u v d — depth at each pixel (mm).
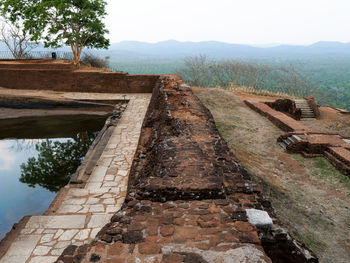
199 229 2691
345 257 4129
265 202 3422
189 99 8750
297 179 6547
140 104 15266
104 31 23906
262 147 8477
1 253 4316
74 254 2330
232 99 14734
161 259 2244
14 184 8609
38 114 15438
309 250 2846
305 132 8719
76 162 10633
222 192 3348
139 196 3369
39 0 21047
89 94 17406
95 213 5594
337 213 5188
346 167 6629
